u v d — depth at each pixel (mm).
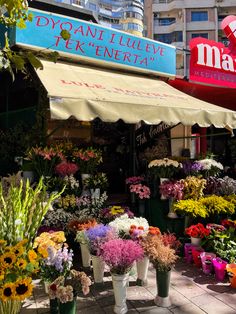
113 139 7461
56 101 3564
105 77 5770
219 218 5551
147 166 6508
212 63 7484
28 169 4938
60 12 7641
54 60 2768
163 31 47812
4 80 6648
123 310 3180
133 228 3797
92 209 4957
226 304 3406
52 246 3236
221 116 5086
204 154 7008
